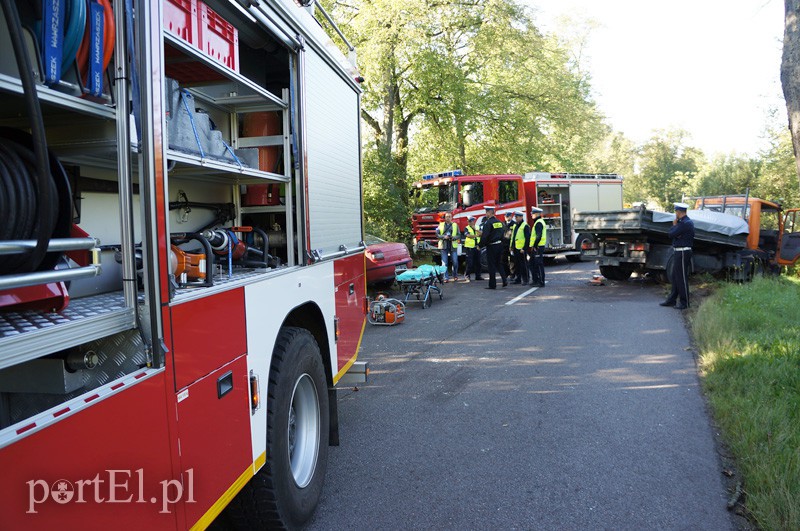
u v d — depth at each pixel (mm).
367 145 21156
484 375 6656
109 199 2674
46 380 1843
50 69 1621
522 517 3537
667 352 7496
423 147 24641
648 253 13805
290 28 3316
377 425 5152
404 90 21422
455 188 18062
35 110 1384
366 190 19094
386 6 17172
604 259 14672
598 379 6371
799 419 4504
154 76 1938
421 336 8906
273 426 2990
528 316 10312
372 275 12703
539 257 14383
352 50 4883
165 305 1948
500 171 25422
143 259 1884
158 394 1896
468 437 4824
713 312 8898
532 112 24109
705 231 13336
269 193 3795
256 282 2820
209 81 3178
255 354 2785
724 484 3875
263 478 2951
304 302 3557
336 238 4277
